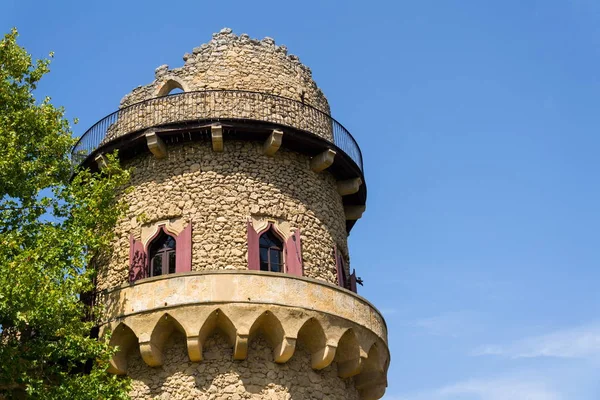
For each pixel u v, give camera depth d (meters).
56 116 26.27
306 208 28.55
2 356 21.33
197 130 27.95
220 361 24.75
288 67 31.62
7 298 20.86
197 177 27.84
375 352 27.14
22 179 24.20
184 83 30.33
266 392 24.53
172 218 27.47
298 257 27.12
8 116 25.09
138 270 26.81
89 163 29.47
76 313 22.98
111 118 30.11
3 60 26.00
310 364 25.72
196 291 24.81
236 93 29.42
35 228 23.70
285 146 29.00
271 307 24.81
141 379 25.11
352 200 32.28
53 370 22.53
